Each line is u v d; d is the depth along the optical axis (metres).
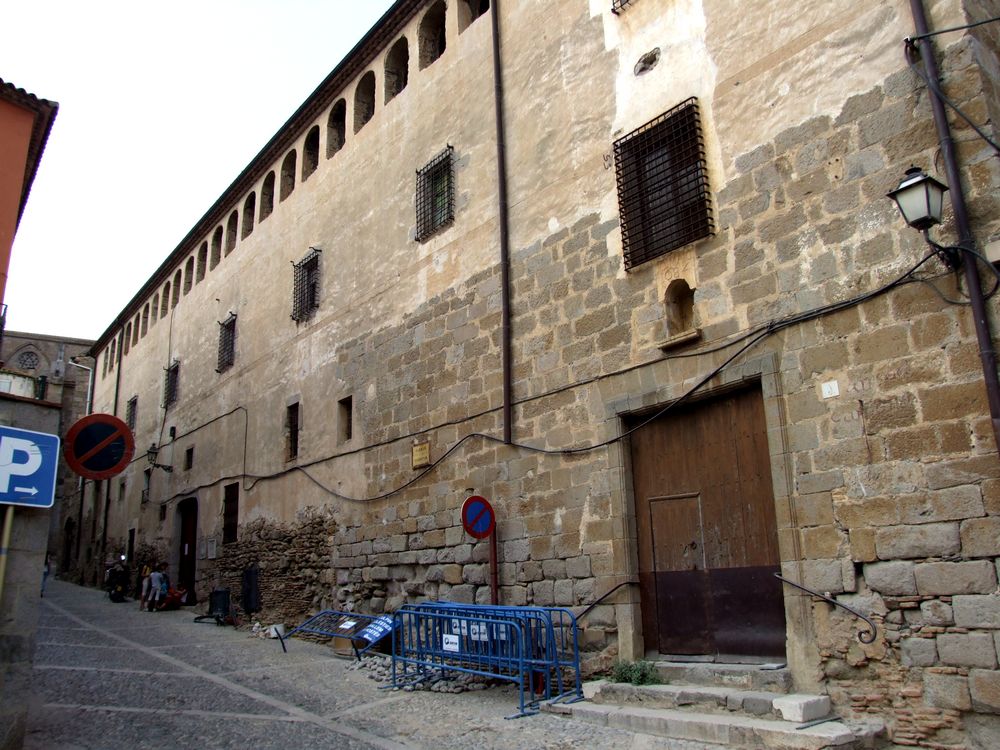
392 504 12.47
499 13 12.12
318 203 16.59
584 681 8.70
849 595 6.72
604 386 9.22
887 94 7.15
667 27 9.34
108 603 23.11
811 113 7.71
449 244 12.26
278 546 15.61
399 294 13.26
